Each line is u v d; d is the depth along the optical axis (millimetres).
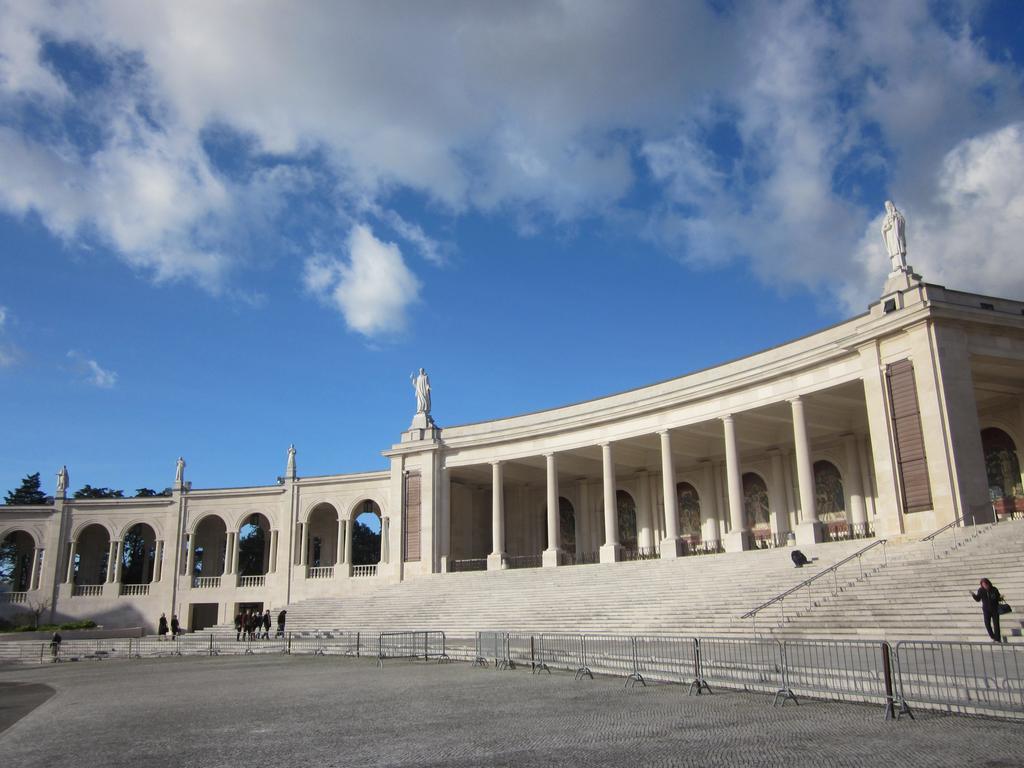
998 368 34531
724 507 51375
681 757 10461
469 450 53625
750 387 41156
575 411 50031
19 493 85875
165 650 39719
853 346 35344
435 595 44000
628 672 20344
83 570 66438
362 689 19828
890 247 35250
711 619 28641
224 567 64312
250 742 12812
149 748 12688
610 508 46906
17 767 11484
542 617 35438
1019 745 10484
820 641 15336
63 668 34062
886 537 32812
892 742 10938
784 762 9969
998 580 22828
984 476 31094
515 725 13398
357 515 62375
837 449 45656
